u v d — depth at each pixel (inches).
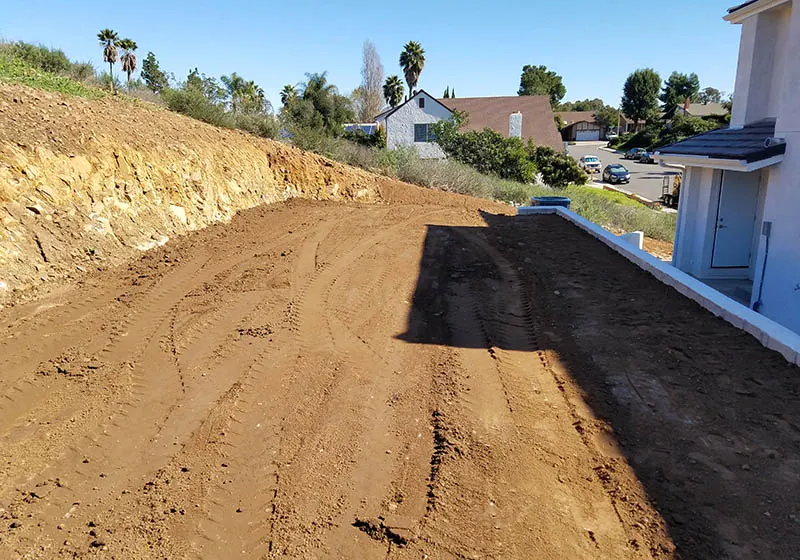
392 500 148.9
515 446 172.7
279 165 561.6
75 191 320.2
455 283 336.8
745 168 304.5
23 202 288.4
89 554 129.3
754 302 327.0
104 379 208.2
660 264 337.1
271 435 177.8
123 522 139.6
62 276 288.7
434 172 789.9
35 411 186.2
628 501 147.8
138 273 317.4
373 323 272.5
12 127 315.9
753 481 152.7
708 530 136.1
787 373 206.8
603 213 753.6
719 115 2527.1
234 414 189.2
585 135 3472.0
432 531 137.8
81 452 167.2
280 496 149.9
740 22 389.4
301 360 230.2
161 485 153.5
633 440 174.4
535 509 145.8
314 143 701.3
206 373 216.8
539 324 271.9
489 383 212.4
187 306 280.5
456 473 159.3
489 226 504.4
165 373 215.8
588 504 147.9
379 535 136.7
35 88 420.5
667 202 1310.3
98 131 365.1
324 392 205.0
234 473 159.5
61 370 211.2
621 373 216.4
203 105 611.2
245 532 137.5
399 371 223.0
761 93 376.5
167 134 443.2
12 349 221.5
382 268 361.4
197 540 134.6
